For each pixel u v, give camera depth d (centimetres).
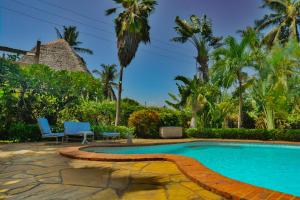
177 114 1977
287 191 495
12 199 304
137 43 1906
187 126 2020
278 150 1188
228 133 1664
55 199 304
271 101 1659
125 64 1895
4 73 1158
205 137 1736
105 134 1256
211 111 1886
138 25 1853
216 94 1942
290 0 2645
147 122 1706
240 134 1634
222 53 1744
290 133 1505
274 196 295
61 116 1453
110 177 419
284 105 1691
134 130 1678
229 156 989
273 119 1709
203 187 354
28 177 417
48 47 2348
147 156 598
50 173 449
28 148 846
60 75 1384
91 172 459
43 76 1301
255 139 1605
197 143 1395
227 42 1725
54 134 1045
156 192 335
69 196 315
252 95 1864
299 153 1086
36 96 1316
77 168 496
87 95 1625
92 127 1352
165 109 2136
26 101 1274
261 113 1983
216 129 1705
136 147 1079
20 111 1237
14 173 449
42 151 764
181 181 392
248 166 765
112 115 1898
